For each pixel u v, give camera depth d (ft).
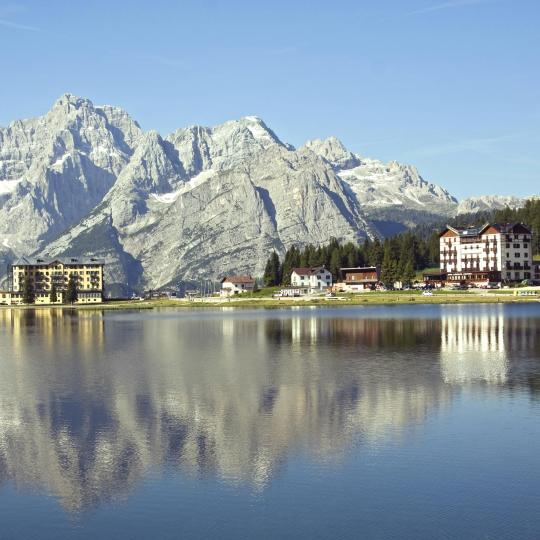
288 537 138.51
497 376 296.92
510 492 157.58
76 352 420.77
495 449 186.80
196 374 316.60
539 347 396.57
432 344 420.77
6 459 184.55
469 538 136.98
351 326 572.92
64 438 203.51
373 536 138.31
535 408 232.73
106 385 288.71
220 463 178.91
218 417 226.17
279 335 509.76
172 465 178.09
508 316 638.94
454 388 269.64
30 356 400.47
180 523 145.28
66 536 140.97
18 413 236.02
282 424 215.72
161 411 236.02
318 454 184.65
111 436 204.64
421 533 139.23
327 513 148.46
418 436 199.93
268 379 298.15
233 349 421.59
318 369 326.24
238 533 140.46
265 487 162.40
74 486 165.17
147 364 355.77
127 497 158.10
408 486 161.79
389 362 344.90
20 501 157.17
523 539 136.15
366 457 181.57
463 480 164.86
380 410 232.53
